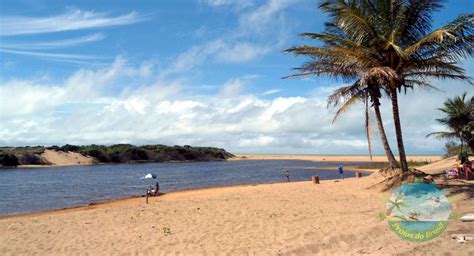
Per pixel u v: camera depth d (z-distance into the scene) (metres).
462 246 7.21
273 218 12.12
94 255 8.74
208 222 11.97
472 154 29.38
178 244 9.24
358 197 15.80
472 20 13.69
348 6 15.81
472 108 27.50
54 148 92.44
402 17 15.40
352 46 16.53
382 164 60.50
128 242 9.78
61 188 34.78
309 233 9.33
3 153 78.88
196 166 81.88
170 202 17.38
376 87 18.56
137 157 103.69
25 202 25.22
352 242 8.07
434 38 14.09
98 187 35.09
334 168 62.03
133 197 24.86
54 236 10.91
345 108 19.48
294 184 26.94
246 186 29.08
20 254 9.13
